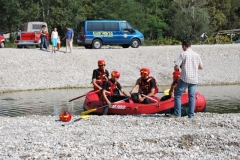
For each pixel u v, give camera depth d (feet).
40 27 126.21
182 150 33.22
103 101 51.83
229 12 307.58
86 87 91.45
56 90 87.35
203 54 115.65
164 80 98.94
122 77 98.22
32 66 98.94
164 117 45.83
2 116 54.29
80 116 47.80
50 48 118.52
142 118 45.57
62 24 201.36
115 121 44.16
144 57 108.99
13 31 203.21
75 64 101.91
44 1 202.59
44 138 37.37
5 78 92.89
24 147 34.37
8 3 200.03
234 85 94.73
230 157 31.42
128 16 219.20
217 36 195.52
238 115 46.68
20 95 79.97
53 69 98.68
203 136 36.70
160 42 187.52
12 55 102.27
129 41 122.31
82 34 119.96
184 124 41.91
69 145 34.58
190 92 44.19
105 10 217.15
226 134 37.45
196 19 217.56
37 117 49.32
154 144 34.76
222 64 110.42
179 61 43.39
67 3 202.28
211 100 69.05
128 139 36.11
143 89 51.34
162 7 257.14
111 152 32.55
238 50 117.60
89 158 31.14
